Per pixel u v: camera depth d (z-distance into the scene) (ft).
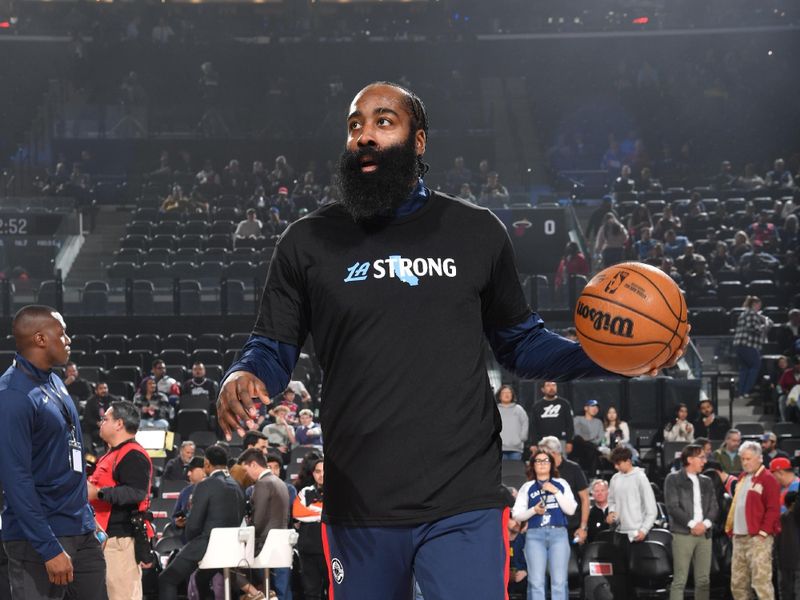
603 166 92.84
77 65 103.50
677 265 63.87
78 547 16.79
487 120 102.06
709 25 112.27
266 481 29.55
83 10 110.73
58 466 16.52
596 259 66.18
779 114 102.78
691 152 99.60
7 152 98.48
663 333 8.06
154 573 34.45
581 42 111.55
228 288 64.54
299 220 8.18
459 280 7.93
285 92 103.50
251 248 70.59
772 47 109.29
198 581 30.66
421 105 8.28
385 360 7.72
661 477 44.01
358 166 7.98
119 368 54.34
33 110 102.78
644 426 49.96
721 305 62.34
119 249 73.56
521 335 8.64
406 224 8.03
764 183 85.87
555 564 32.37
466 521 7.58
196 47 105.91
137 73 104.37
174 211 79.92
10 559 16.29
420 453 7.62
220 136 97.91
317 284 7.92
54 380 16.90
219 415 7.52
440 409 7.68
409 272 7.87
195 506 28.96
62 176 86.53
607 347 8.13
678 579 34.24
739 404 55.93
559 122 104.53
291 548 28.76
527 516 32.37
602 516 36.60
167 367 54.49
